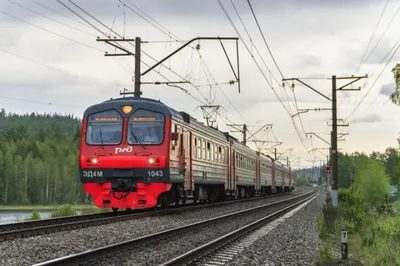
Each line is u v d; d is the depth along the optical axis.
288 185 84.00
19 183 120.19
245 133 59.16
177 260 11.37
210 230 19.16
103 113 22.88
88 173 22.48
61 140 163.88
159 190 22.19
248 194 50.03
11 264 11.10
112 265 11.38
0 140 165.50
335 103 36.84
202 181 29.19
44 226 16.80
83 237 15.36
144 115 22.62
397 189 20.08
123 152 22.34
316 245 16.83
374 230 20.39
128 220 20.45
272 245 16.02
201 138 29.02
